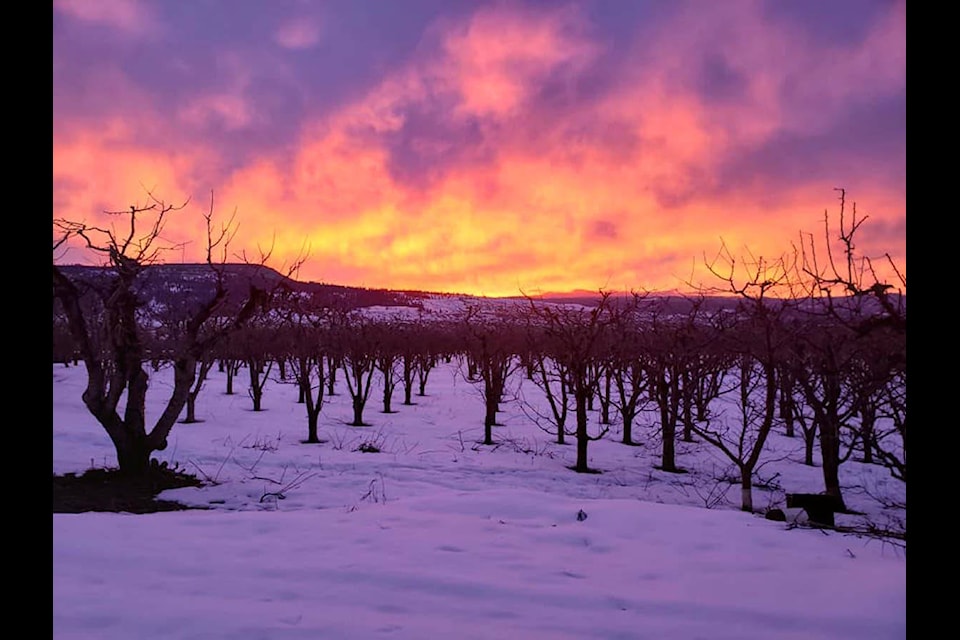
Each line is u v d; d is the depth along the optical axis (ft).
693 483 47.01
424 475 43.80
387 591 16.90
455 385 119.85
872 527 25.98
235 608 15.24
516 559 20.36
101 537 20.81
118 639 13.34
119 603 15.20
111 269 35.27
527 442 62.08
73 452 43.42
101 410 34.22
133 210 34.45
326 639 13.69
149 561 18.65
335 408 84.28
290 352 77.56
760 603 16.56
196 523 23.68
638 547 22.35
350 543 21.57
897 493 46.29
